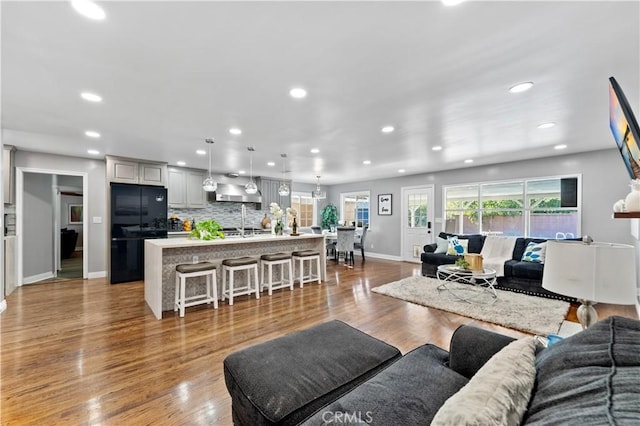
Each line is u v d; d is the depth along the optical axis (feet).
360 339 5.68
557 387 2.48
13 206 14.83
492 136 12.30
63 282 16.16
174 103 8.71
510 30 5.36
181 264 11.94
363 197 27.81
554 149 14.70
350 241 22.43
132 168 16.84
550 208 16.65
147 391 6.23
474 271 12.79
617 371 2.37
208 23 5.12
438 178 21.75
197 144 13.64
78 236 28.78
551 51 6.02
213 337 8.98
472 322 10.30
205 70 6.79
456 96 8.25
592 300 3.93
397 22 5.12
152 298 11.46
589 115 9.75
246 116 9.82
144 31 5.34
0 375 6.79
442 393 3.86
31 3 4.54
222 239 13.12
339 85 7.58
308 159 17.24
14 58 6.20
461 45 5.84
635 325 3.02
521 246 15.72
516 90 7.85
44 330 9.45
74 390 6.24
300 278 15.12
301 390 4.10
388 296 13.53
